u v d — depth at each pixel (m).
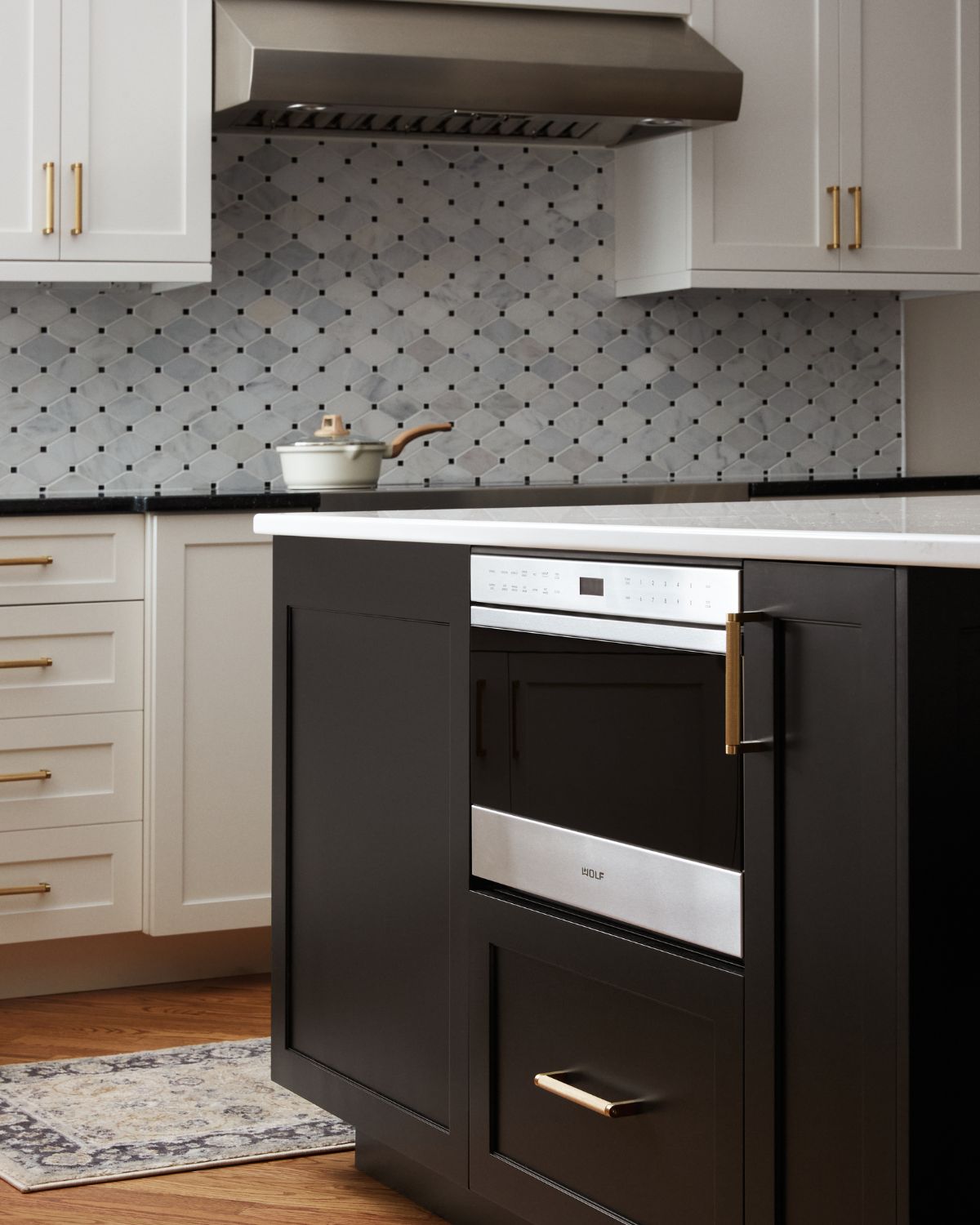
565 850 1.84
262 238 3.88
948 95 4.07
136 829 3.25
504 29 3.57
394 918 2.14
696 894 1.67
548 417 4.18
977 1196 1.48
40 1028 3.08
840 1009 1.51
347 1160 2.43
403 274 4.02
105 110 3.34
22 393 3.69
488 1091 1.97
